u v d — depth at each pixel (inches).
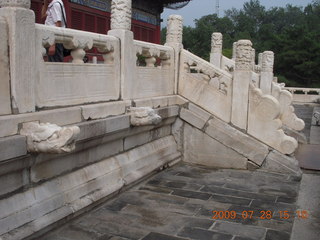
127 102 236.4
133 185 241.4
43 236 165.6
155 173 272.8
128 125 230.2
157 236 170.9
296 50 1572.3
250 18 2778.1
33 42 160.4
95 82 211.3
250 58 292.2
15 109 153.7
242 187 247.0
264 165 286.2
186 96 313.7
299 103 992.9
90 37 202.2
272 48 1663.4
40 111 167.3
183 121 310.2
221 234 174.6
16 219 151.3
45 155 166.9
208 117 301.7
